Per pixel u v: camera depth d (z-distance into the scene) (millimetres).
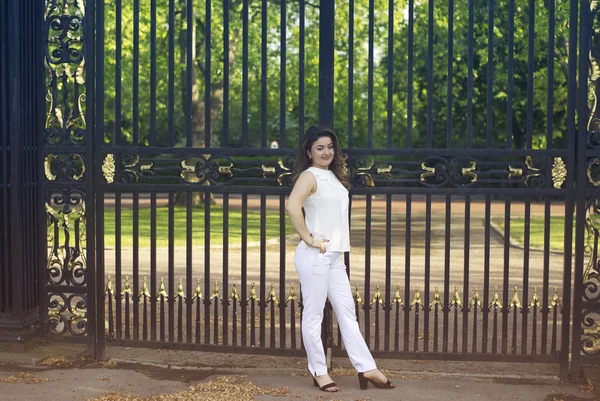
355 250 13484
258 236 15555
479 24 19719
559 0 15023
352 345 5215
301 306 5699
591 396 5148
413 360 6129
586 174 5426
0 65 5965
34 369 5688
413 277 10414
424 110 27141
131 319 7570
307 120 34812
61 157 5988
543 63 19359
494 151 5426
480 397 5094
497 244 14555
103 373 5602
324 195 5133
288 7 22328
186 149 5723
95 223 5941
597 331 5562
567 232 5441
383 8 20828
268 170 5664
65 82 5980
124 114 26125
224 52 5691
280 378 5500
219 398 4996
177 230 16531
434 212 22250
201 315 7832
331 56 5473
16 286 5973
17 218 5957
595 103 5395
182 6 20562
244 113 5668
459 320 7652
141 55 20844
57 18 5984
